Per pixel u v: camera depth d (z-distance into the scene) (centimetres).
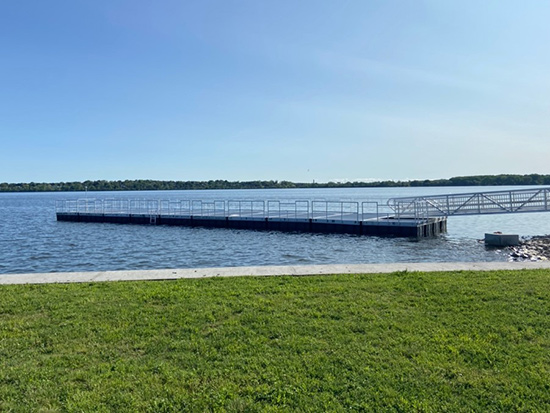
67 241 2775
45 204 9381
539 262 1100
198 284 864
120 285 864
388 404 411
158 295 770
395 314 654
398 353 518
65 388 446
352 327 603
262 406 412
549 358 497
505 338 557
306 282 865
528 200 2616
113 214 4022
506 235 2373
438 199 3612
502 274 920
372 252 2192
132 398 424
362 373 469
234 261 1964
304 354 517
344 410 402
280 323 619
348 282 858
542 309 664
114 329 608
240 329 599
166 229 3416
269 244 2509
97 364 503
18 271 1822
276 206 6312
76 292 809
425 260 1947
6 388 446
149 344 556
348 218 3173
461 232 3162
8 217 5091
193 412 403
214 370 479
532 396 421
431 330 588
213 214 3694
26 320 652
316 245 2447
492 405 410
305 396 426
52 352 541
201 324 626
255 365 489
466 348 526
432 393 430
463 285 817
